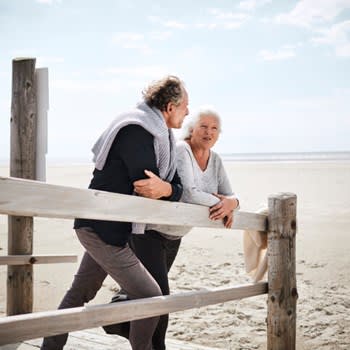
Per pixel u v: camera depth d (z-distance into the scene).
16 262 4.01
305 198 17.27
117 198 2.15
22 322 1.85
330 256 8.09
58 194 1.86
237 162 61.72
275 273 3.36
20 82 3.93
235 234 10.46
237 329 5.01
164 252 3.17
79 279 2.91
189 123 3.37
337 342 4.59
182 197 3.04
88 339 3.80
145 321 2.60
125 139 2.47
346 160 58.31
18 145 3.96
